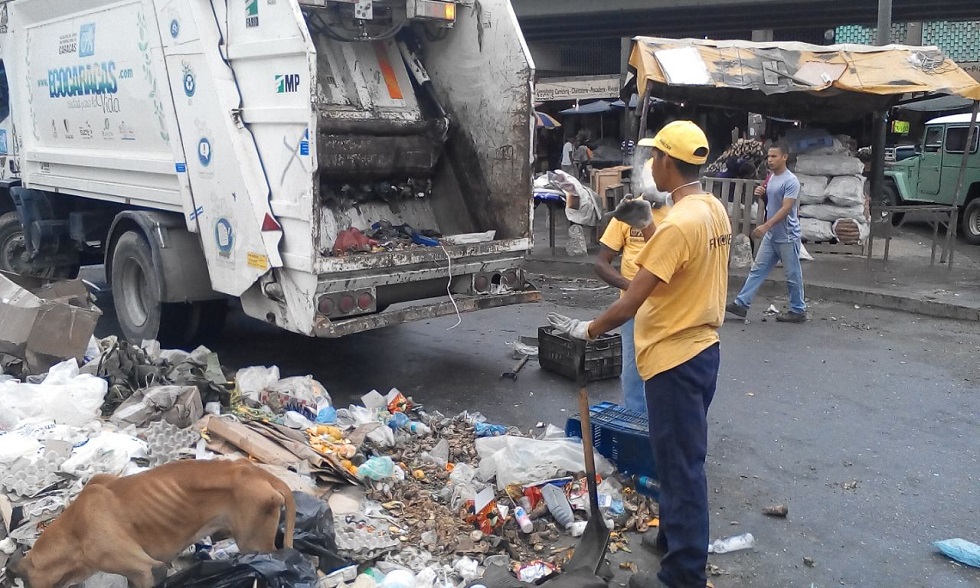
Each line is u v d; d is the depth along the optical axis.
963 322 8.63
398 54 6.71
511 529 4.04
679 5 20.22
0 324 5.43
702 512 3.40
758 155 13.61
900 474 4.89
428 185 6.87
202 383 5.27
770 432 5.54
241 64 5.57
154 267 6.52
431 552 3.84
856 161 12.12
